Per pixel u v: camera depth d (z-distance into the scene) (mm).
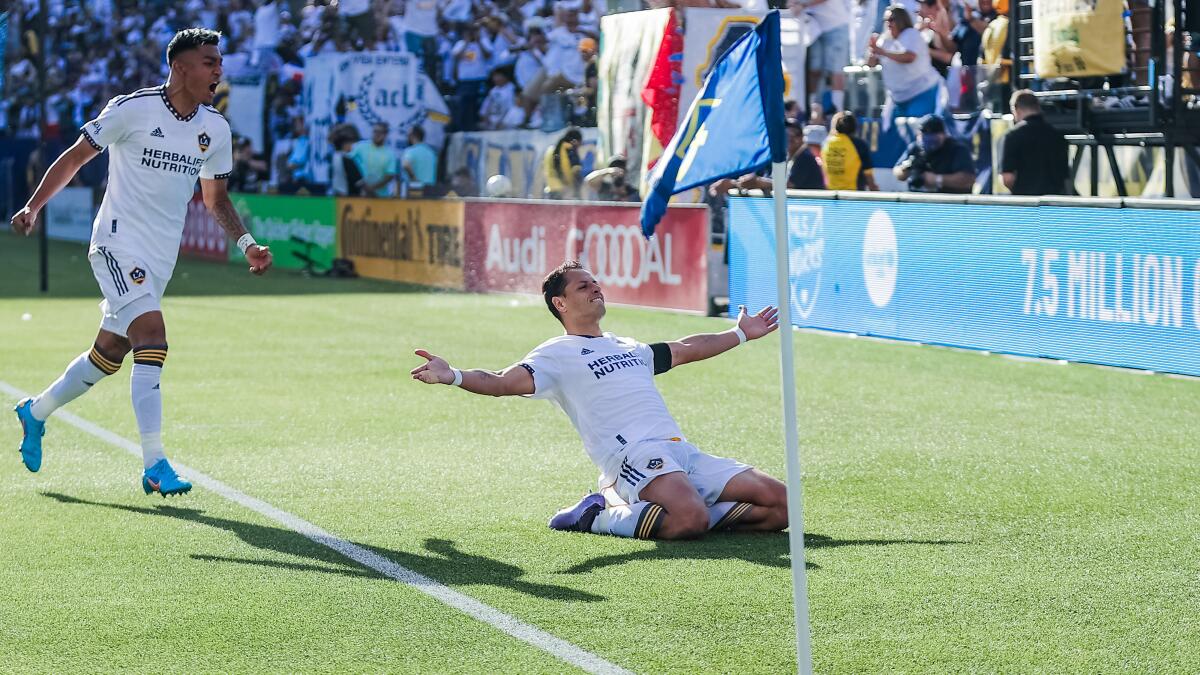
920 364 11938
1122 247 11172
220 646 4906
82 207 30484
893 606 5297
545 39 20672
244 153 25500
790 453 4500
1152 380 10828
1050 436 8867
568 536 6418
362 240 21609
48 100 34094
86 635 5027
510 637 4969
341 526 6637
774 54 4719
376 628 5086
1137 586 5566
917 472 7832
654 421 6457
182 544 6312
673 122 16078
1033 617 5160
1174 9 13727
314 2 26125
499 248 18672
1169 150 14023
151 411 7090
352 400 10398
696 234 15625
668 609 5273
